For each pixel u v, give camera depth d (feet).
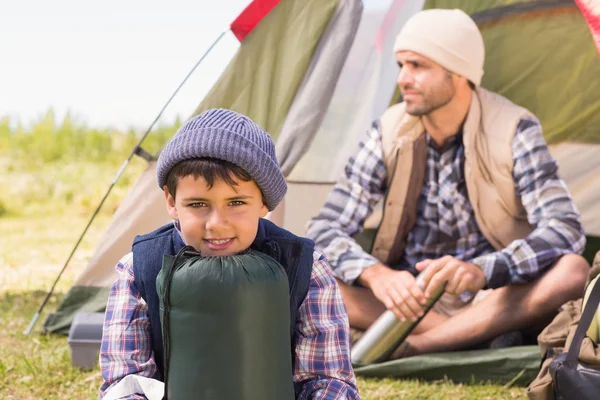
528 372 11.02
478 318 11.59
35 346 12.59
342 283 11.89
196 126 5.16
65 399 10.39
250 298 4.93
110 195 29.40
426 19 12.27
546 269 11.48
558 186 11.82
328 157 12.69
